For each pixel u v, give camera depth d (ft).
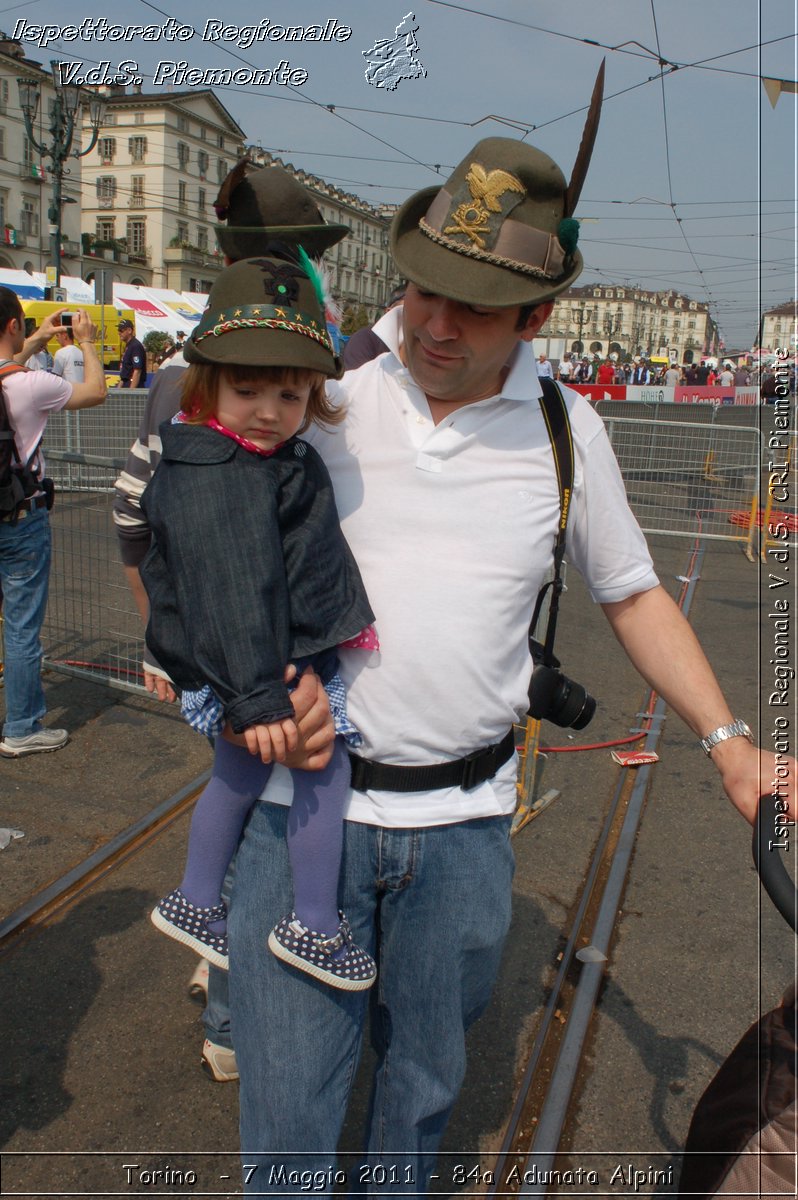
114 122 143.33
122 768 13.20
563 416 5.38
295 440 5.10
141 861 10.97
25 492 12.39
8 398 11.96
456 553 5.08
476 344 4.82
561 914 10.43
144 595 8.34
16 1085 7.77
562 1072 8.09
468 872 5.29
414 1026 5.42
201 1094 7.80
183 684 4.83
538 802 12.81
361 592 4.99
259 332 4.67
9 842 11.19
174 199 147.13
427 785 5.15
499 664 5.18
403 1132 5.48
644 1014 8.91
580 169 4.80
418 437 5.12
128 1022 8.54
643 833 12.30
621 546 5.70
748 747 5.26
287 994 5.11
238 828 5.42
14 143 136.05
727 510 30.60
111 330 68.95
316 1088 5.14
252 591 4.50
